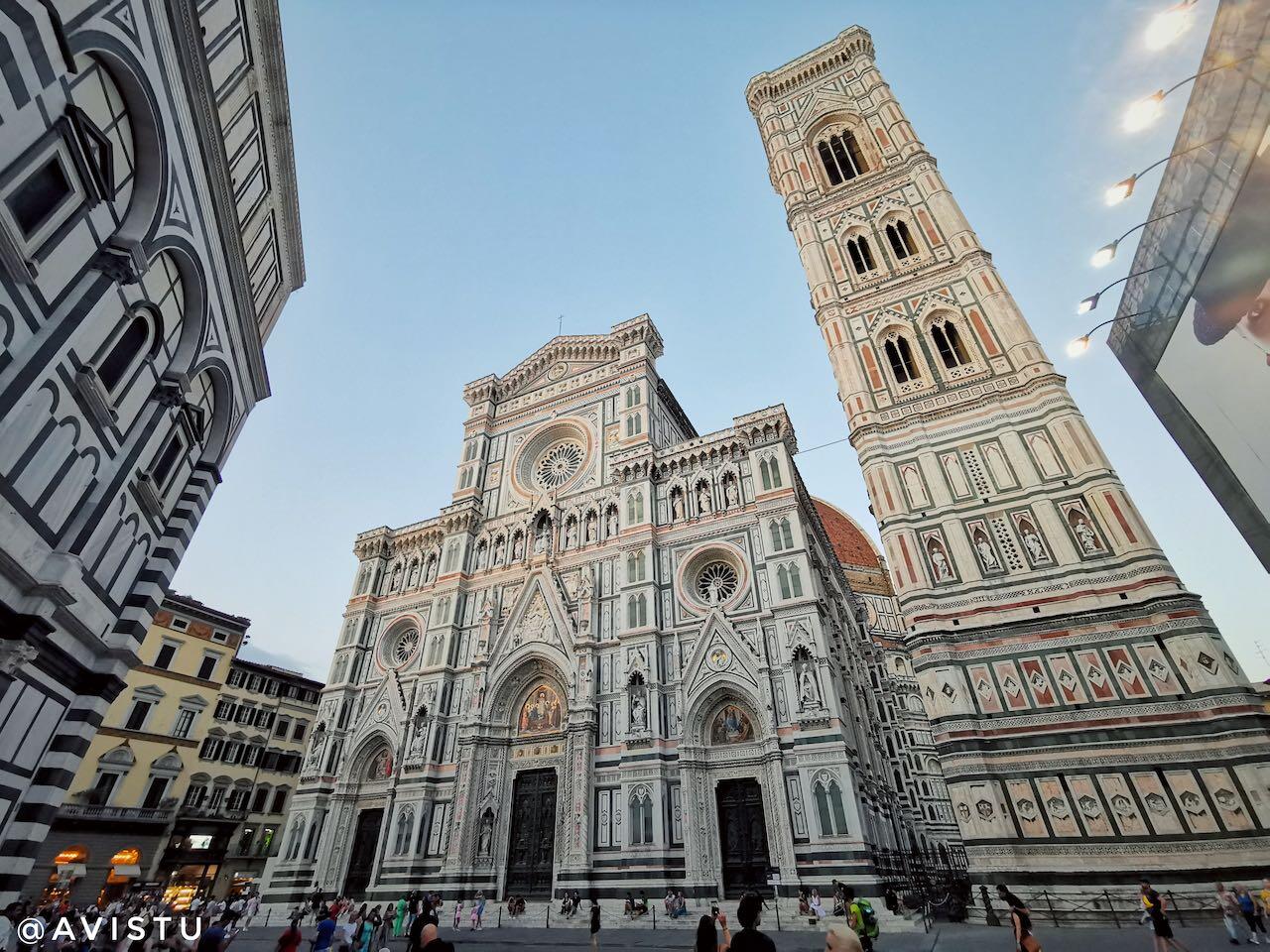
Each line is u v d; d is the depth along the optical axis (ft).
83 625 59.57
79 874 158.10
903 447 132.16
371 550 203.62
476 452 210.18
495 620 169.17
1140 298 53.42
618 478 171.94
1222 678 88.53
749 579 141.38
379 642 183.32
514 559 179.93
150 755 182.19
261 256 89.92
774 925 102.17
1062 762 93.45
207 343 73.87
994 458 122.62
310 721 237.04
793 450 162.09
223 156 67.31
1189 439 50.88
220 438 84.38
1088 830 88.38
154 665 189.78
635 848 120.26
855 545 359.05
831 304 158.81
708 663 134.41
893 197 171.94
